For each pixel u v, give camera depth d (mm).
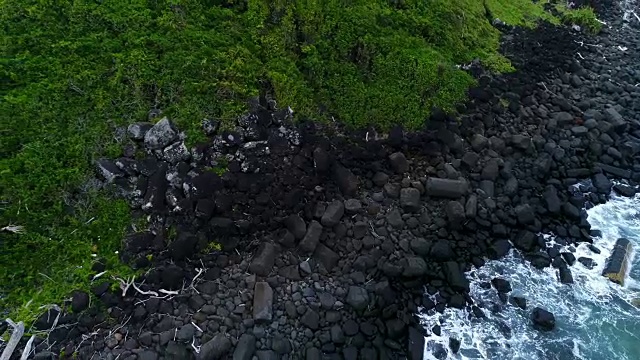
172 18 11008
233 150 9969
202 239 8906
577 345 8789
